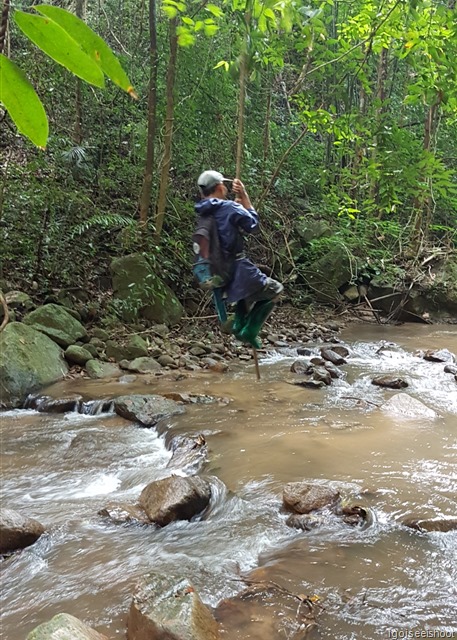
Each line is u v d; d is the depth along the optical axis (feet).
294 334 31.37
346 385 21.94
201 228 11.66
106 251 30.96
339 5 41.32
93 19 40.50
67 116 33.32
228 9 31.50
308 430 16.57
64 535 11.17
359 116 31.22
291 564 9.93
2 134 31.53
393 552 10.25
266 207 38.22
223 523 11.59
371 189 41.39
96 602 9.05
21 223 26.61
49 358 21.90
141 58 36.81
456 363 25.52
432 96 26.99
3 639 8.26
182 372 23.34
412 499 12.13
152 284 28.53
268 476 13.44
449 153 50.90
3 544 10.57
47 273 27.14
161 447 16.06
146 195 29.73
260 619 8.45
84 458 15.19
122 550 10.66
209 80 34.81
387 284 38.01
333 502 11.85
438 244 46.42
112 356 24.17
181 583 8.56
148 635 7.65
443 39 26.11
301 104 31.73
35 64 28.07
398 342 30.55
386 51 45.73
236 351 27.25
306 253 38.99
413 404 18.66
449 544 10.52
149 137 29.17
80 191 29.30
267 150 40.52
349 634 8.09
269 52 28.66
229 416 17.87
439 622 8.33
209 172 12.32
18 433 16.96
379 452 14.85
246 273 11.60
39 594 9.34
